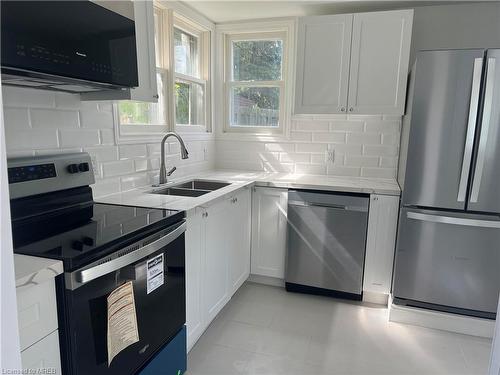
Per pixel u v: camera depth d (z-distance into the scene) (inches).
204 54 122.5
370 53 100.2
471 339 86.6
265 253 111.3
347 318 95.2
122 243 48.2
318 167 122.0
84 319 42.1
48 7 44.5
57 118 63.4
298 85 108.0
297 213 104.2
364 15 99.0
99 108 73.4
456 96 80.9
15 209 53.9
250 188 107.4
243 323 91.9
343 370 74.4
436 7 103.9
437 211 87.0
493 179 81.4
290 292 109.9
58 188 60.9
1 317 22.8
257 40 125.1
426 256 89.4
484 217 83.7
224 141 131.1
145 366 55.5
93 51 52.4
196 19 110.9
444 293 89.8
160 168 92.8
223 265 89.5
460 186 83.5
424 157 85.7
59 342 40.8
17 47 40.9
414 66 86.1
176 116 110.2
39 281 36.3
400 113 100.1
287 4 104.0
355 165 117.9
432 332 89.4
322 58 104.5
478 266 86.1
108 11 55.2
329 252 103.0
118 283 47.9
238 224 98.8
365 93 102.3
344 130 117.4
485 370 75.0
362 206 97.7
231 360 77.1
